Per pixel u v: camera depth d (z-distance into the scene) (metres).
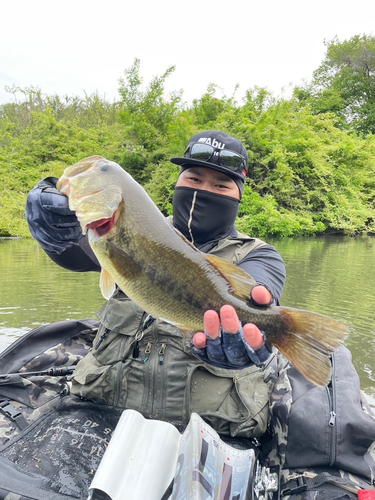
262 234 7.79
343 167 9.44
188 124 9.07
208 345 0.60
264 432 0.88
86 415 0.87
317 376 0.61
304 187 8.59
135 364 0.87
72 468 0.75
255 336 0.57
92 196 0.68
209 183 0.92
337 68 15.84
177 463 0.68
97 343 0.92
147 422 0.75
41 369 1.17
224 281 0.67
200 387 0.85
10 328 2.03
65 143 10.94
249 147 8.77
